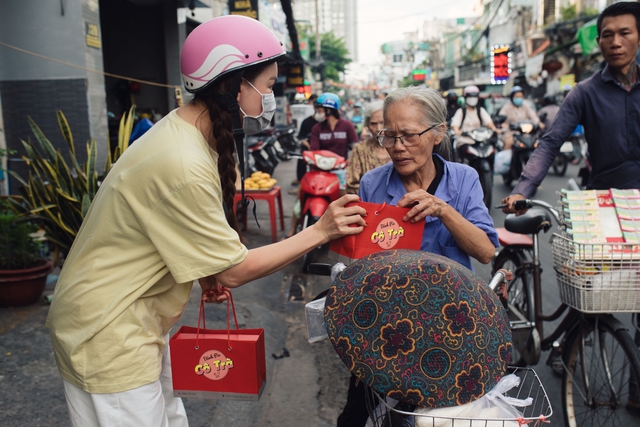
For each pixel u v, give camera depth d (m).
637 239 2.38
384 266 1.51
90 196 4.59
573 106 3.00
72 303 1.63
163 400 1.78
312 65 36.09
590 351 2.89
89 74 7.68
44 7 7.50
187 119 1.67
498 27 31.59
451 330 1.43
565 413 2.81
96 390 1.62
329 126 7.06
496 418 1.46
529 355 3.14
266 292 4.93
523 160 10.12
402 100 1.93
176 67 11.77
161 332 1.78
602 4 19.50
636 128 2.88
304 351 3.86
